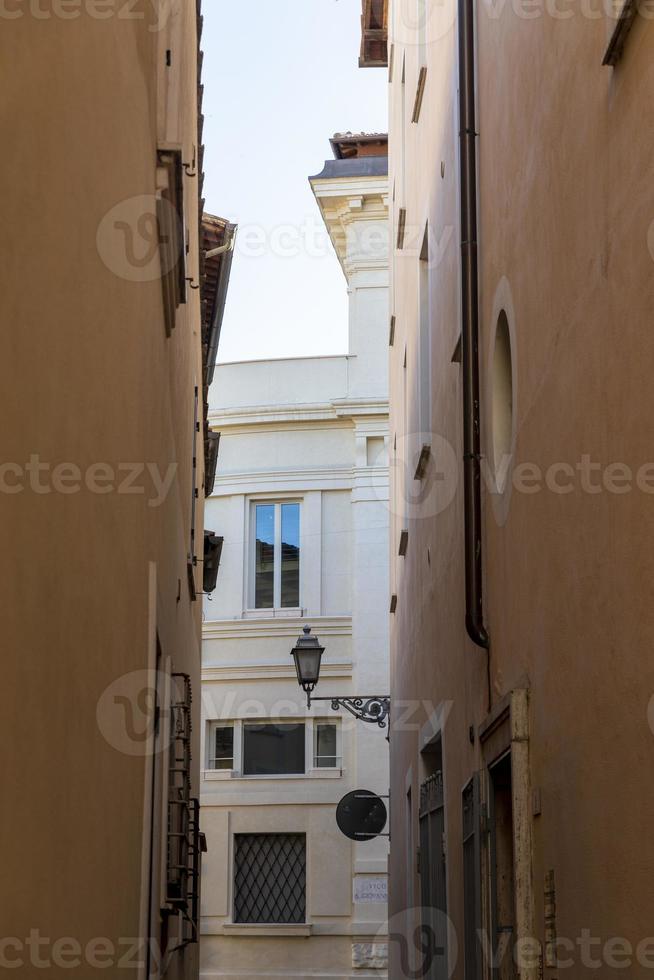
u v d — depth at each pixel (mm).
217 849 25531
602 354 5164
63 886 4215
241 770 26125
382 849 25172
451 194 10773
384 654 26312
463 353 9031
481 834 8242
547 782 6293
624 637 4812
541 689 6484
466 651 9508
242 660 26562
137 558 6555
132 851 6406
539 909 6453
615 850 4934
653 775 4438
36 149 3590
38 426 3662
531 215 6859
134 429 6312
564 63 5938
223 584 27031
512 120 7586
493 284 8375
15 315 3309
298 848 25625
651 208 4430
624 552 4805
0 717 3178
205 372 17750
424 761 13586
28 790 3568
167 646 9164
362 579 26672
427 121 13227
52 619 3928
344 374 27375
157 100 7570
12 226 3258
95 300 4852
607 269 5074
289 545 27234
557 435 6098
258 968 24938
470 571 8578
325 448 27297
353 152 28328
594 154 5297
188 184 10734
